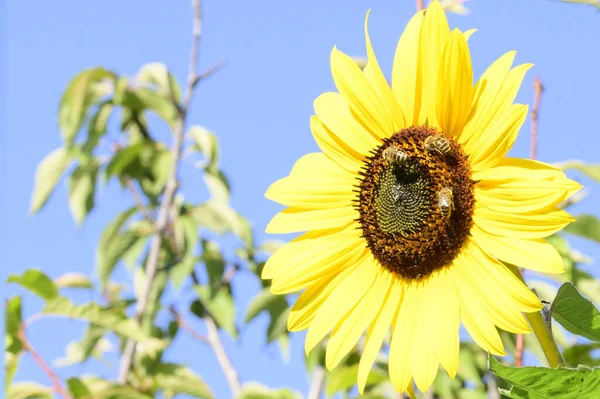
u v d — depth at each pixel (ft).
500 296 3.08
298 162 3.36
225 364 4.33
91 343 4.06
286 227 3.32
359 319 3.25
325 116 3.33
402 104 3.26
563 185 3.05
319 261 3.29
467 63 3.12
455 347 3.11
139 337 4.05
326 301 3.27
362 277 3.28
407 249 3.22
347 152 3.33
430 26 3.20
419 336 3.18
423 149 3.23
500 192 3.12
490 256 3.11
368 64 3.28
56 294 4.11
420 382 3.12
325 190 3.32
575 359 3.52
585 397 2.79
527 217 3.09
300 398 4.13
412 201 3.24
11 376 3.95
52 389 4.00
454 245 3.18
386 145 3.29
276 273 3.29
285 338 4.33
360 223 3.31
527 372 2.78
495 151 3.13
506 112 3.12
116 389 4.01
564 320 3.01
